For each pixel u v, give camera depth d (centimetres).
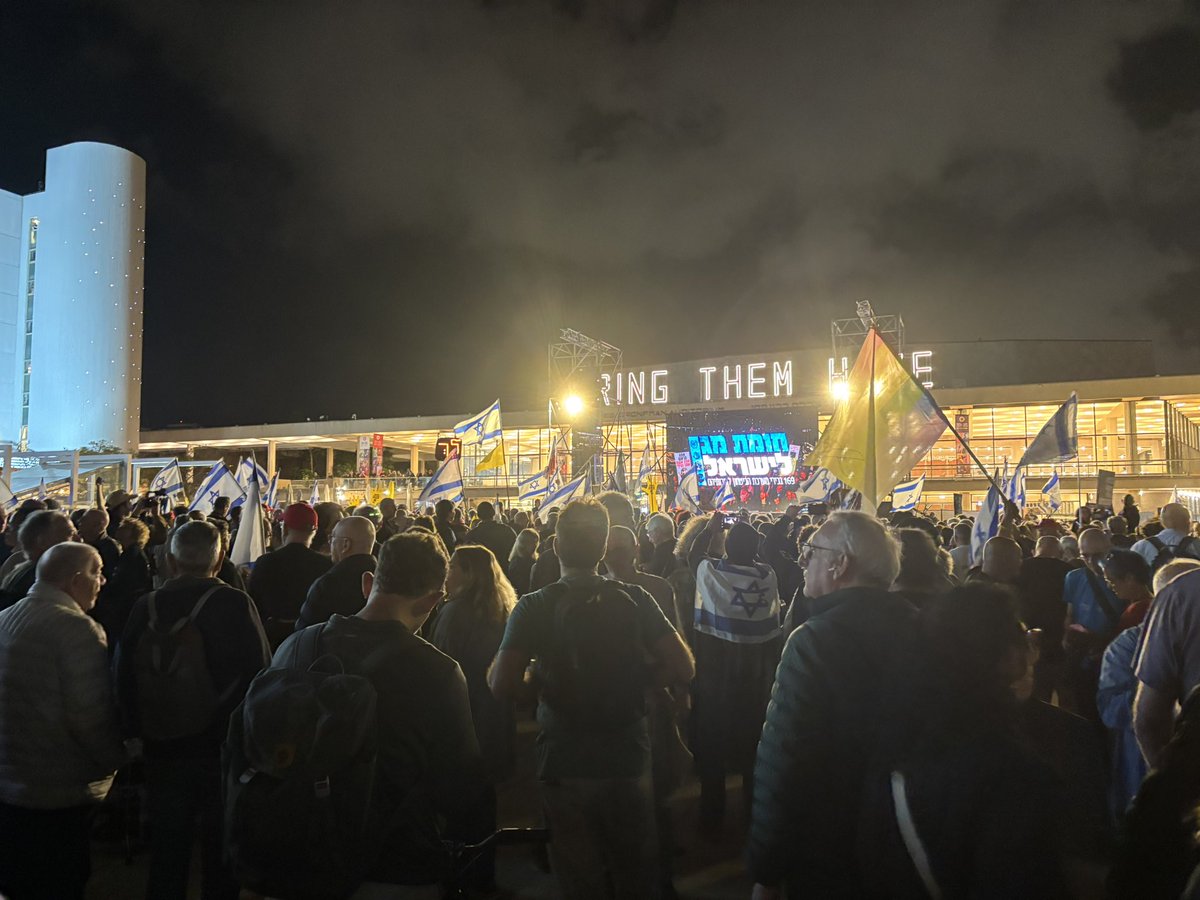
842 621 268
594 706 342
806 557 395
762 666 583
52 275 5191
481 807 292
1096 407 4647
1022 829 202
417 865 274
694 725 600
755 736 577
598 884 340
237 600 403
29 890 362
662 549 788
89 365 5150
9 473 2511
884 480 701
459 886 314
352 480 4350
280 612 543
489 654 525
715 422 4122
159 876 386
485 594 536
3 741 363
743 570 589
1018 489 1833
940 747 214
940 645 222
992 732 213
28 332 5341
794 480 3966
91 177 5206
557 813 343
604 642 346
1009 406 4634
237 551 839
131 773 533
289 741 247
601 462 4022
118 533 732
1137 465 4319
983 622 218
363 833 256
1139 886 214
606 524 366
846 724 253
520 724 856
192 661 387
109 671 386
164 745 387
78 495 2628
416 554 291
